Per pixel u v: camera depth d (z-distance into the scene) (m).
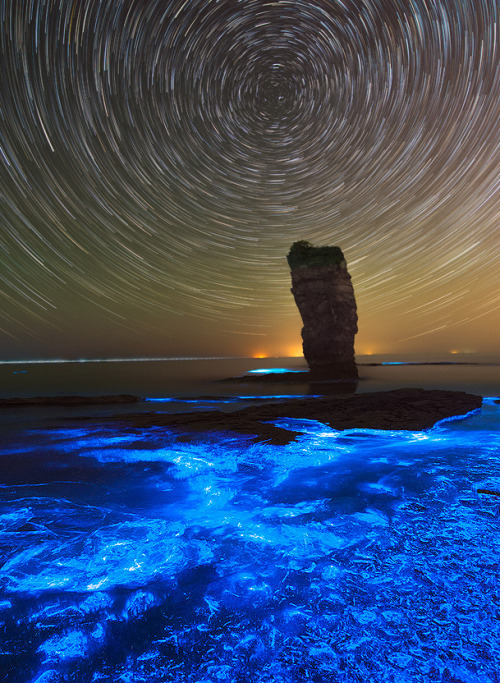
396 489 5.20
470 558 3.40
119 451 7.27
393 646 2.42
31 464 6.47
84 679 2.22
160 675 2.25
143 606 2.83
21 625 2.66
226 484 5.50
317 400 13.94
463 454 6.95
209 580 3.15
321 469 6.14
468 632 2.52
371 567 3.28
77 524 4.23
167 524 4.21
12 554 3.60
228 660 2.35
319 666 2.29
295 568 3.30
